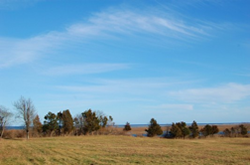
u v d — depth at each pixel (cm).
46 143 4828
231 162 2594
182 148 4366
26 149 3681
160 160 2677
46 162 2472
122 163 2425
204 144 5453
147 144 5194
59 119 8131
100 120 9031
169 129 8631
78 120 8494
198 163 2495
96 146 4378
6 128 7425
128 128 9756
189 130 8000
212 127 8900
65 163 2425
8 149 3675
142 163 2441
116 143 5266
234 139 7375
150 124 8325
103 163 2417
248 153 3566
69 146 4231
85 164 2369
